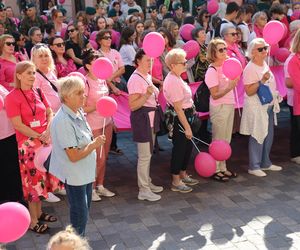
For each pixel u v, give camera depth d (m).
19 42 7.49
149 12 12.66
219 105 5.95
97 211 5.44
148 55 5.21
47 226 5.02
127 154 7.46
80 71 6.46
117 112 6.34
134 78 5.32
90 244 4.70
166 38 7.14
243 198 5.65
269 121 6.30
